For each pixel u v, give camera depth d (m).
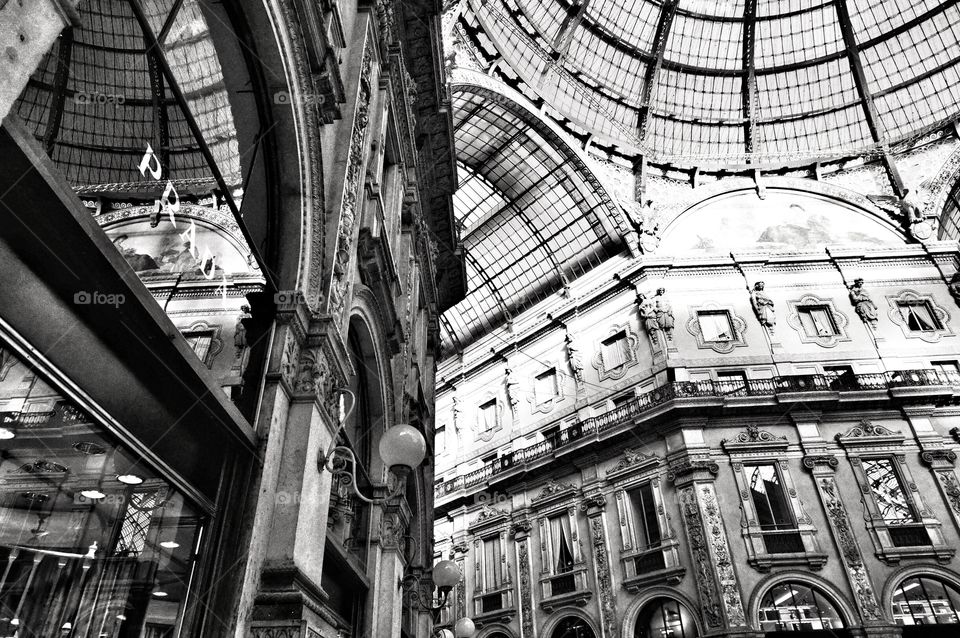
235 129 4.34
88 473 2.61
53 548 2.46
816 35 24.98
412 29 10.91
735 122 26.34
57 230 2.25
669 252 23.33
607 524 19.20
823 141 25.83
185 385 3.08
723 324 21.27
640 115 26.36
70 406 2.48
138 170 3.73
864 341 20.09
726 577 15.93
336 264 5.00
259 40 4.12
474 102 22.78
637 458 19.31
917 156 23.86
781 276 21.92
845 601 15.48
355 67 6.34
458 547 23.55
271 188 4.56
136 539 2.89
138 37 3.47
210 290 4.21
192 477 3.31
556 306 25.70
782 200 24.55
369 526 6.99
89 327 2.54
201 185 4.24
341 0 6.25
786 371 19.75
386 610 6.86
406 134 10.45
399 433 4.22
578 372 22.84
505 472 22.53
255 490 3.59
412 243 10.97
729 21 25.22
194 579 3.24
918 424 17.89
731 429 18.47
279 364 4.04
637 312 22.11
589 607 18.41
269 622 3.37
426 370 13.44
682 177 25.48
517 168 25.69
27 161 2.04
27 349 2.20
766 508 17.20
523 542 21.28
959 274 20.91
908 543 16.20
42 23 1.86
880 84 24.75
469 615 21.77
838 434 17.98
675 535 17.36
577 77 24.67
